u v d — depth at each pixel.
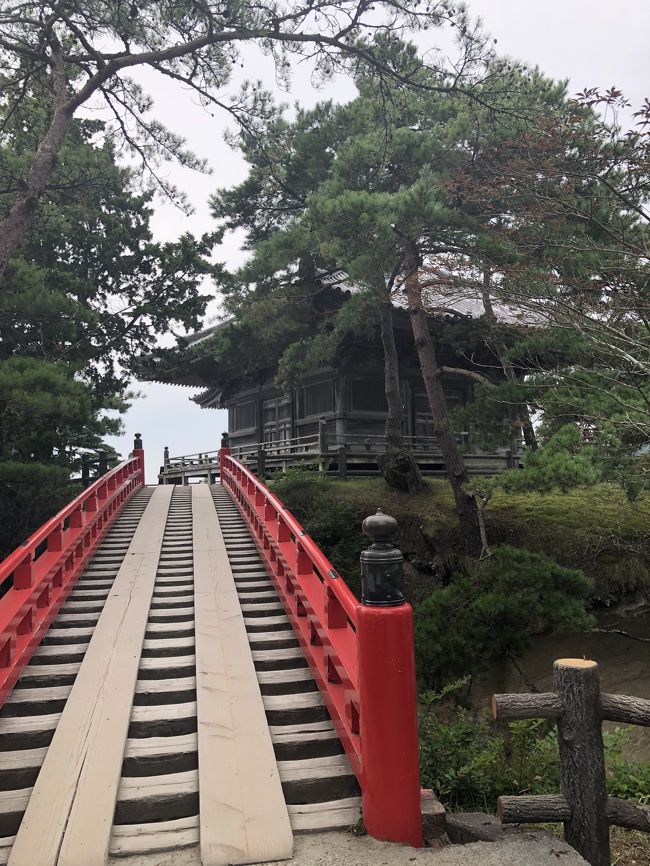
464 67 12.97
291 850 3.11
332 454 17.89
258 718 4.36
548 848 3.10
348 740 3.88
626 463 8.45
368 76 15.23
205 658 5.33
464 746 5.71
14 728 4.31
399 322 17.84
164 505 13.88
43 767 3.78
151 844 3.22
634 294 8.16
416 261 12.49
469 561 11.61
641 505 12.74
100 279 19.27
